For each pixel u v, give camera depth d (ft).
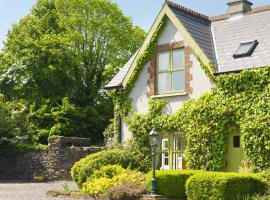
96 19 149.79
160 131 71.05
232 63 65.51
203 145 64.34
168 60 72.02
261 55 63.72
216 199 47.06
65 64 135.95
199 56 67.46
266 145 58.44
